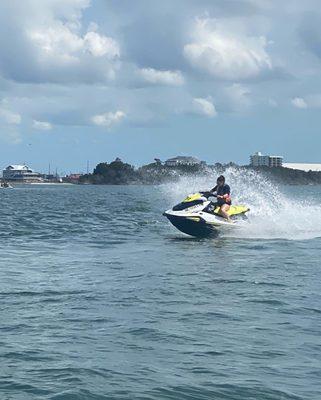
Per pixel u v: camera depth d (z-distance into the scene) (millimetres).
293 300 21594
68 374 13641
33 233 48656
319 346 16016
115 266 30031
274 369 14195
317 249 36875
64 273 27734
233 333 17156
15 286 24203
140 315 19172
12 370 13922
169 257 33406
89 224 58750
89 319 18641
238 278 26234
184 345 15977
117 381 13219
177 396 12422
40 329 17453
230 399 12312
